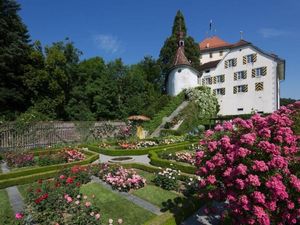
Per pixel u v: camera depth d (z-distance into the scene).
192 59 51.19
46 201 7.04
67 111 36.00
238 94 38.34
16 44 30.48
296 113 5.59
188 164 13.04
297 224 5.20
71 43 42.59
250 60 37.25
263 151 4.75
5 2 31.22
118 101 38.91
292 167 4.75
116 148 20.02
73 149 17.19
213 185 5.44
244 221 4.84
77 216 6.43
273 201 4.52
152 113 35.72
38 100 32.38
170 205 7.88
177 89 41.84
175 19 53.72
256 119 5.39
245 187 4.70
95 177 11.09
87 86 38.75
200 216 7.11
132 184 9.40
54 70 34.44
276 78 35.44
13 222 6.22
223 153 5.29
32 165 14.15
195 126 32.09
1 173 11.52
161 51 54.81
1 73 29.19
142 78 44.72
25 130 20.95
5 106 29.73
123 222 6.74
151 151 16.89
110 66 42.22
